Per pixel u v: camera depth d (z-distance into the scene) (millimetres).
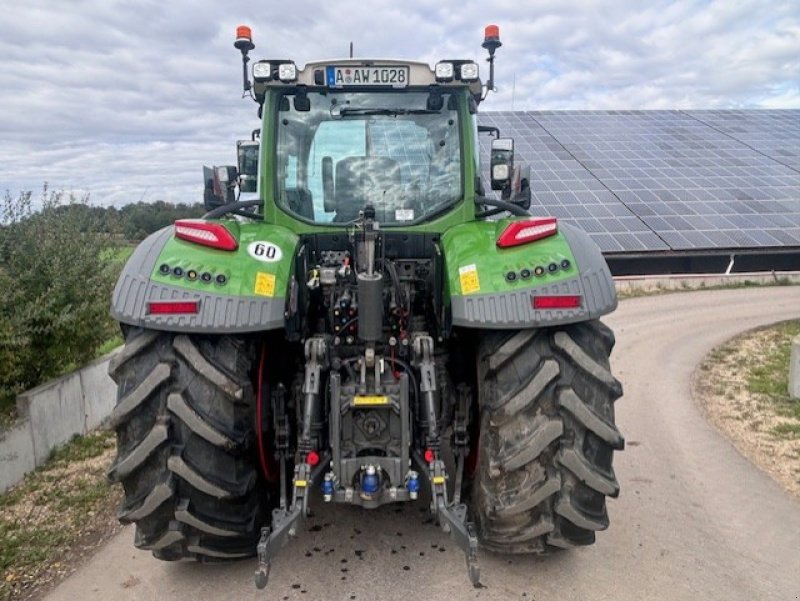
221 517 2969
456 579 3258
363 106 3734
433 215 3725
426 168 3748
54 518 3951
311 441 2959
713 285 15117
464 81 3564
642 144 22078
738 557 3514
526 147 21469
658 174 19375
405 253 3746
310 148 3754
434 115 3738
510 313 2893
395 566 3373
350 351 3291
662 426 5711
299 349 3553
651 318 11398
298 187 3768
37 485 4418
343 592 3154
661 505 4137
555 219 3125
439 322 3346
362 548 3547
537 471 2924
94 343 5633
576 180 18812
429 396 2998
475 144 3834
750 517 3979
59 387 5047
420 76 3621
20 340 4629
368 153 3750
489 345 3070
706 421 5852
